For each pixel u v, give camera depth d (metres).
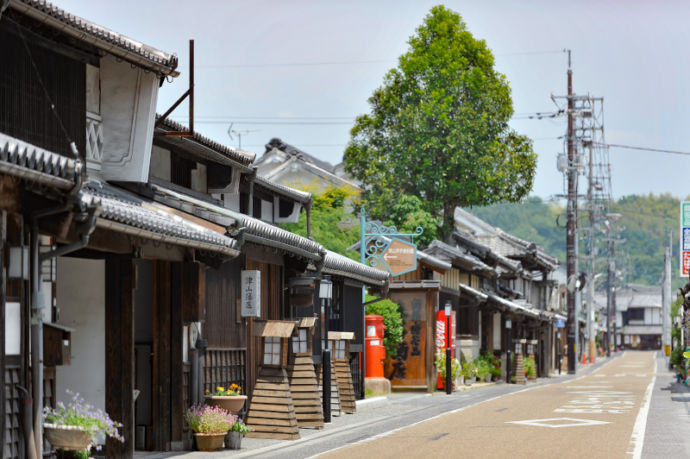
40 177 11.23
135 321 18.20
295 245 20.92
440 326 42.22
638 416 25.92
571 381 55.25
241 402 18.39
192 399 17.92
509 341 54.81
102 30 15.25
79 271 16.11
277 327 20.56
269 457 16.92
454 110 53.44
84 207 12.14
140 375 17.91
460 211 77.06
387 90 54.91
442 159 53.75
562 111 68.56
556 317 73.00
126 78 17.20
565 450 17.41
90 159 16.55
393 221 53.00
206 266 17.88
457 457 16.41
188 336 17.91
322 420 22.88
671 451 17.28
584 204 91.69
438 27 54.31
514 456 16.48
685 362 48.72
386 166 53.59
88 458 14.21
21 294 12.28
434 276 44.94
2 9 12.56
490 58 54.66
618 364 95.38
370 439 20.06
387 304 40.38
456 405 32.09
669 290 104.19
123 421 15.33
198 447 17.62
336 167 71.19
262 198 28.78
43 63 14.87
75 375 15.95
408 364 42.25
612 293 148.75
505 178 52.88
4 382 11.86
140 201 16.98
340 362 28.41
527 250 72.12
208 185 22.33
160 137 19.17
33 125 14.48
